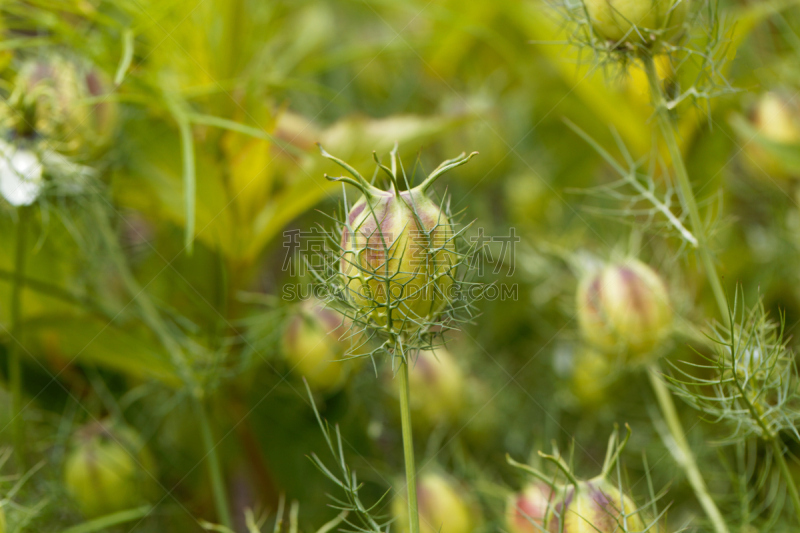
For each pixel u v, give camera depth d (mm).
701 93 504
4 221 538
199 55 534
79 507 529
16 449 526
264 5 570
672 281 550
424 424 550
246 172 532
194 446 546
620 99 561
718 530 509
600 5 494
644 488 551
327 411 541
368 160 542
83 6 530
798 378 500
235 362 540
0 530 503
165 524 543
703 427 552
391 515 531
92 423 538
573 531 485
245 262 540
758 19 560
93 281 551
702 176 561
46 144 522
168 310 533
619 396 563
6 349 546
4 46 522
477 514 533
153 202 531
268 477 543
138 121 531
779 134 551
